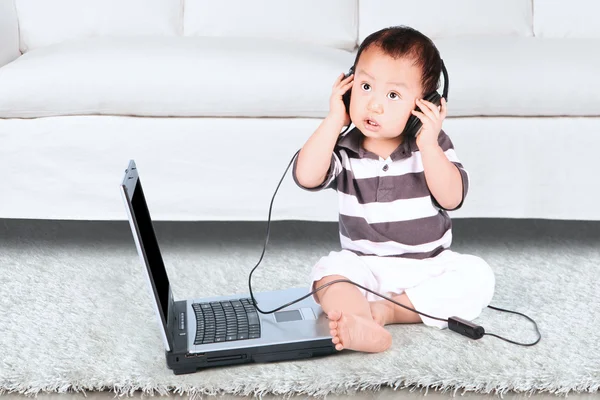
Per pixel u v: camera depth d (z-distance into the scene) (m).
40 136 1.81
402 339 1.41
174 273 1.74
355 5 2.24
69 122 1.81
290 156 1.83
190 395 1.26
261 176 1.84
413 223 1.46
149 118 1.82
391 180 1.46
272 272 1.75
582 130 1.83
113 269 1.76
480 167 1.84
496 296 1.61
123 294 1.63
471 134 1.83
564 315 1.52
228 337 1.34
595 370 1.30
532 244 1.93
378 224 1.47
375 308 1.42
